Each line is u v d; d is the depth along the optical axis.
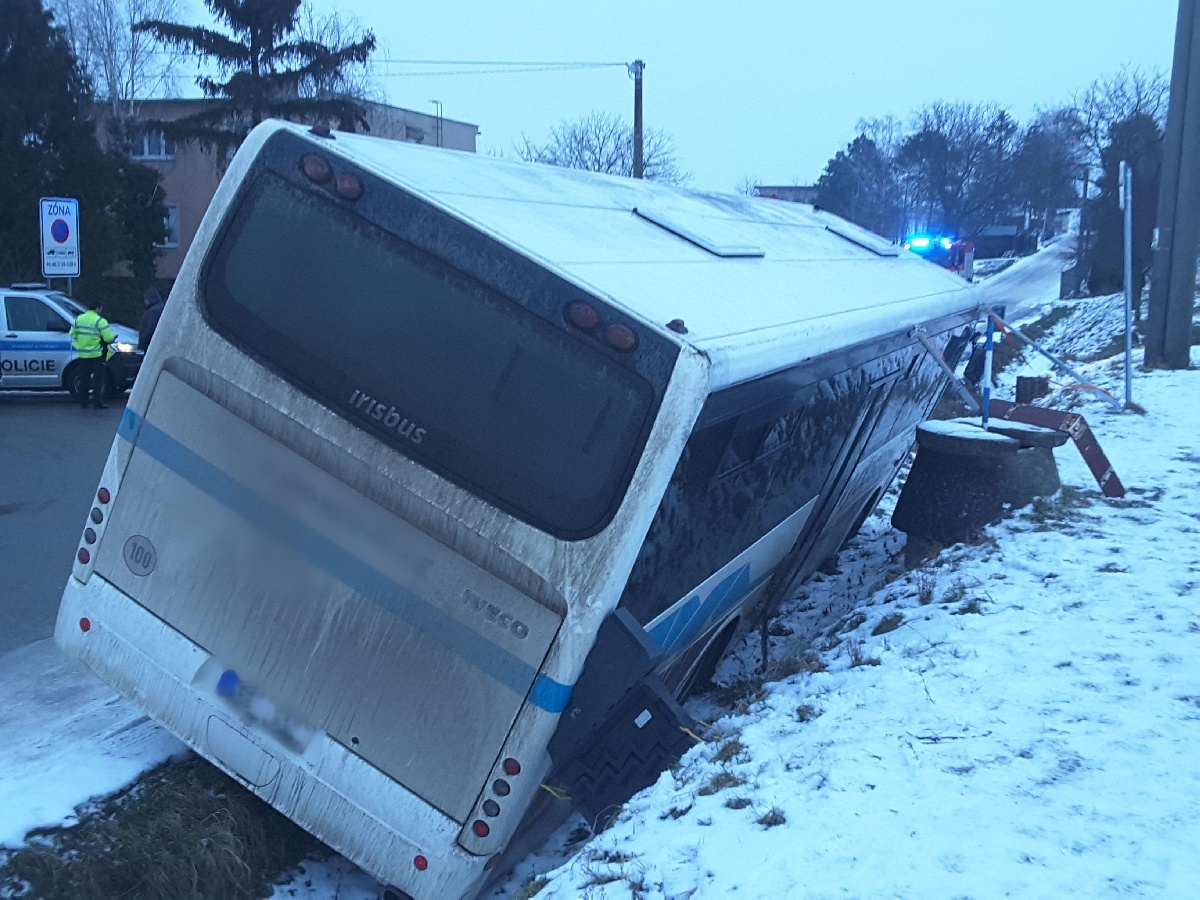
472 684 4.40
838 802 4.41
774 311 5.58
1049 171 67.69
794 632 8.79
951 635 6.37
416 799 4.47
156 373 4.73
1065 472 10.61
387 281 4.44
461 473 4.35
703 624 5.97
